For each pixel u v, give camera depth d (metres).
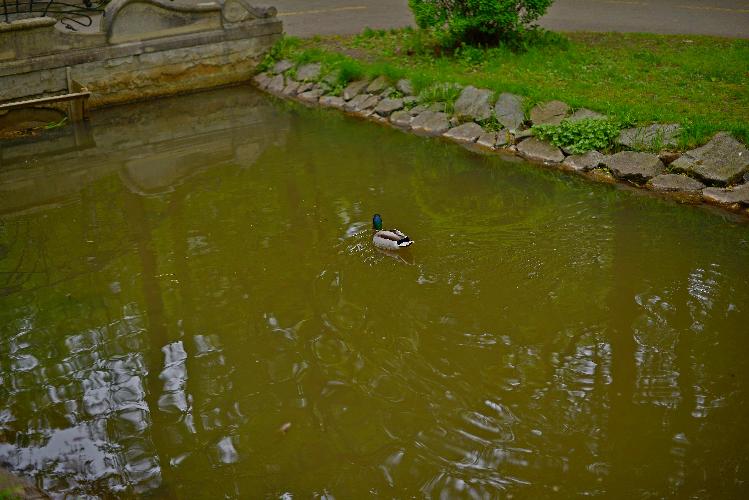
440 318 6.72
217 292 7.47
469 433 5.40
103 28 14.30
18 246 8.81
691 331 6.41
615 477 4.95
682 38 15.03
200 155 11.84
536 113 11.57
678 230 8.39
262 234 8.69
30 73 13.62
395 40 16.41
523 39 14.98
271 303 7.20
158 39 15.00
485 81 12.63
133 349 6.66
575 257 7.74
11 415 5.89
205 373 6.28
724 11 17.64
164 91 15.55
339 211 9.23
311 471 5.17
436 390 5.86
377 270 7.57
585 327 6.51
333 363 6.27
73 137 13.20
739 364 5.97
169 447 5.48
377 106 13.46
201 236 8.76
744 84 11.72
